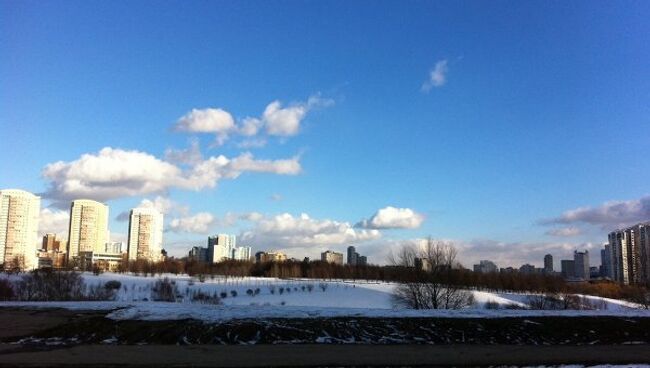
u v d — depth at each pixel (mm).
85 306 29766
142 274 163750
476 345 22359
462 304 63656
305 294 117250
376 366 17344
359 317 26344
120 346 20641
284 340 22438
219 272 176875
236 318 25391
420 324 25375
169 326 23609
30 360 17484
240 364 17266
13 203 178875
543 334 24688
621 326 26359
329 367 17047
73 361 17391
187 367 16656
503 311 30250
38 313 27125
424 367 17328
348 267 173375
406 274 63531
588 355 20156
